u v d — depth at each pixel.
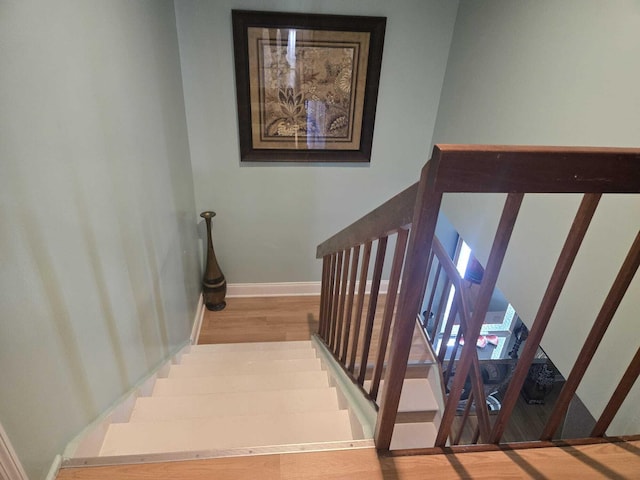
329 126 3.17
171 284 2.62
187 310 3.15
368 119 3.15
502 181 0.80
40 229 1.08
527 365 1.11
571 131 1.74
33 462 1.06
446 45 2.96
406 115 3.20
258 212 3.52
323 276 2.89
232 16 2.69
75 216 1.29
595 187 0.82
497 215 2.33
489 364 3.54
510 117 2.21
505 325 3.70
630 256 0.96
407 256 0.92
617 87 1.49
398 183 3.50
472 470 1.15
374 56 2.92
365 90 3.04
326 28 2.79
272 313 3.79
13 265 0.96
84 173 1.35
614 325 1.50
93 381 1.46
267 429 1.60
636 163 0.80
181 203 2.89
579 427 1.94
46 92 1.11
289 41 2.81
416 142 3.33
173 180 2.64
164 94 2.42
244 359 2.76
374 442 1.23
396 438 2.46
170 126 2.56
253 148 3.20
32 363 1.06
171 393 2.12
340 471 1.15
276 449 1.21
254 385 2.21
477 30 2.54
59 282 1.20
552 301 1.00
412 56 2.98
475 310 1.02
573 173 0.80
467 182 0.79
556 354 1.85
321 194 3.48
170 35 2.56
